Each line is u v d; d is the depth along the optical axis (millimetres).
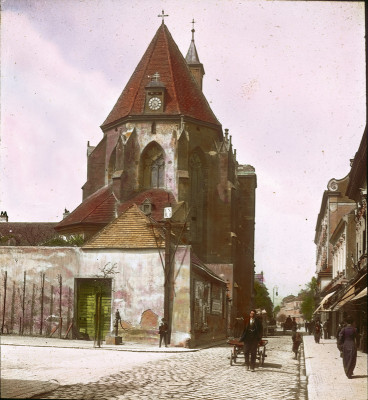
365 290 26328
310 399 13523
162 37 67750
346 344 18750
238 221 68562
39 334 37281
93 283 37250
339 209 75812
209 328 42750
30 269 37906
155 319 35531
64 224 57844
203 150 62906
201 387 15430
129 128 61719
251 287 70125
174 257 35875
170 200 59375
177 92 63375
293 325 34750
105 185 63281
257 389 15539
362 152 32750
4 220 85125
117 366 20531
